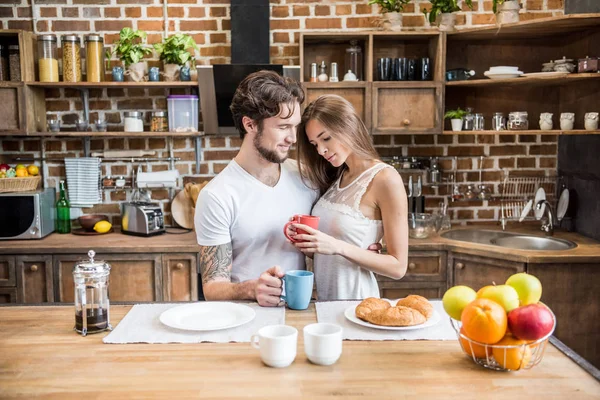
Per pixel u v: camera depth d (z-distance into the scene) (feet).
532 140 12.46
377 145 12.44
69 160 12.23
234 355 4.41
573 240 10.77
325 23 12.14
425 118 11.28
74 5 12.11
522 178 12.44
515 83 11.43
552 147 12.49
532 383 3.91
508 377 4.00
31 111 11.52
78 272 4.81
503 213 12.36
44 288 10.68
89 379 3.99
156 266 10.64
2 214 11.02
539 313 3.91
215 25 12.17
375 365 4.21
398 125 11.32
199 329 4.84
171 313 5.21
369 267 6.27
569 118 10.68
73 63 11.43
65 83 11.30
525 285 4.37
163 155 12.59
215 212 6.51
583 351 9.71
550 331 3.94
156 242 10.93
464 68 11.95
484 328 3.94
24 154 12.47
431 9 11.74
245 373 4.08
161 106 12.45
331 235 6.81
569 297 9.59
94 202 12.34
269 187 6.74
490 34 11.37
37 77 11.86
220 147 12.54
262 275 5.60
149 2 12.13
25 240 11.12
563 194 11.89
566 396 3.72
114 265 10.65
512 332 4.01
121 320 5.19
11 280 10.62
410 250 10.50
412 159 12.18
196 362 4.27
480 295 4.26
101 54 11.57
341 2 12.10
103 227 11.80
